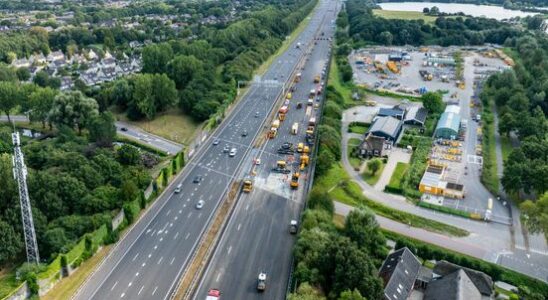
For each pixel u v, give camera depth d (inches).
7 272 5713.6
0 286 5300.2
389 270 5364.2
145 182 7313.0
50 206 6363.2
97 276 5590.6
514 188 7357.3
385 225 6845.5
